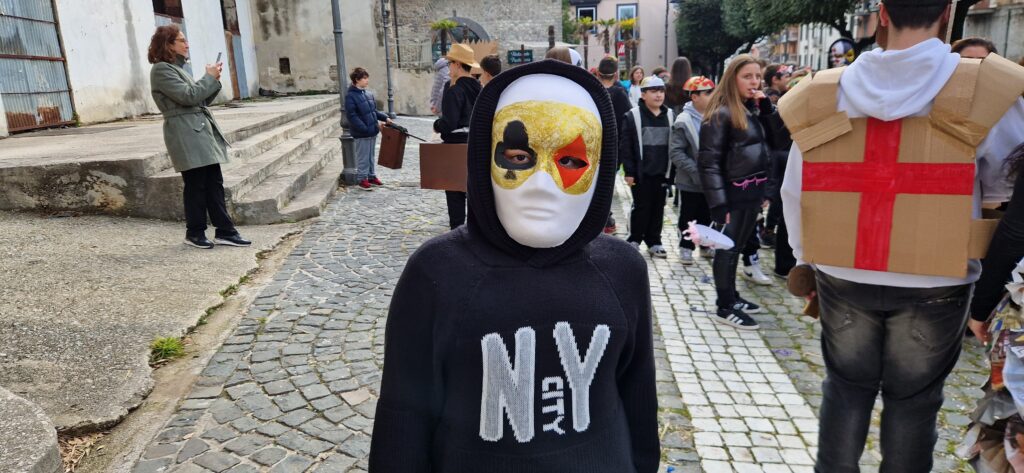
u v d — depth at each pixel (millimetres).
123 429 2877
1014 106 1672
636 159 5621
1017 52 20312
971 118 1669
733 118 3912
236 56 18453
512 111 1235
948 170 1725
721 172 4066
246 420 2969
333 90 21406
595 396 1302
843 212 1874
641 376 1437
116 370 3295
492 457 1272
